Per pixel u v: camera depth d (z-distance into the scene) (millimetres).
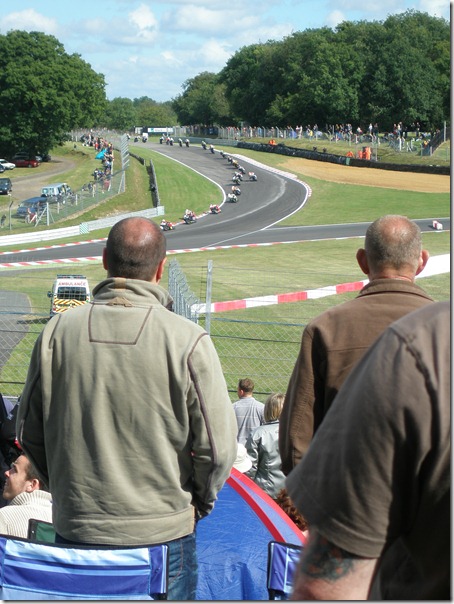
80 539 2916
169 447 2920
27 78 97250
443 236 44156
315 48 127312
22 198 71625
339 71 117062
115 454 2887
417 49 112188
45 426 2986
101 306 3016
